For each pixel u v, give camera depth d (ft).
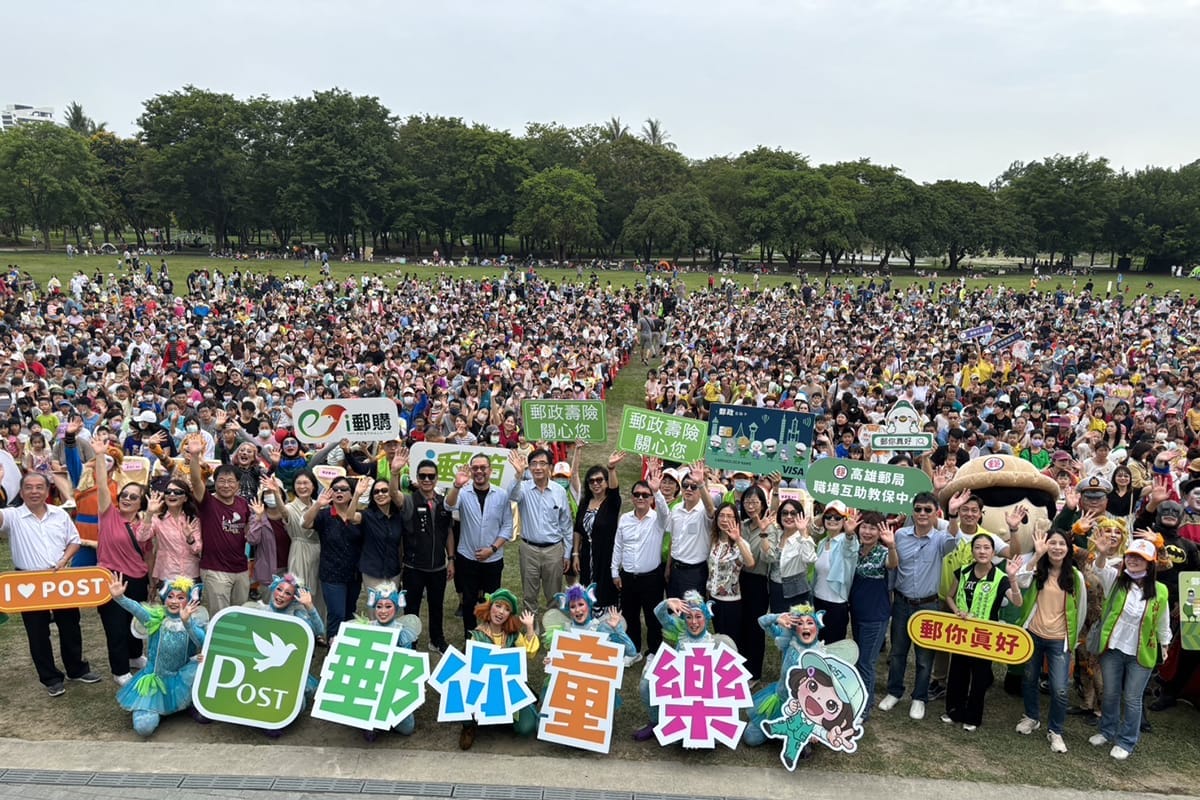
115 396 50.03
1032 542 28.14
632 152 299.99
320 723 24.14
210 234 321.52
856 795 21.27
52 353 68.64
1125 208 294.66
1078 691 27.17
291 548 27.43
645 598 27.43
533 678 27.04
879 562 25.05
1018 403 57.00
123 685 24.56
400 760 22.35
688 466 31.50
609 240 307.17
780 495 29.19
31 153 227.81
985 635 23.56
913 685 27.63
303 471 27.71
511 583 35.22
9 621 30.76
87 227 256.93
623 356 100.53
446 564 28.19
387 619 23.84
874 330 109.29
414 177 270.67
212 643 23.57
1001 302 162.91
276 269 213.46
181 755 22.26
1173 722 25.66
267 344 76.02
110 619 25.22
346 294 146.41
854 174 302.66
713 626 29.50
